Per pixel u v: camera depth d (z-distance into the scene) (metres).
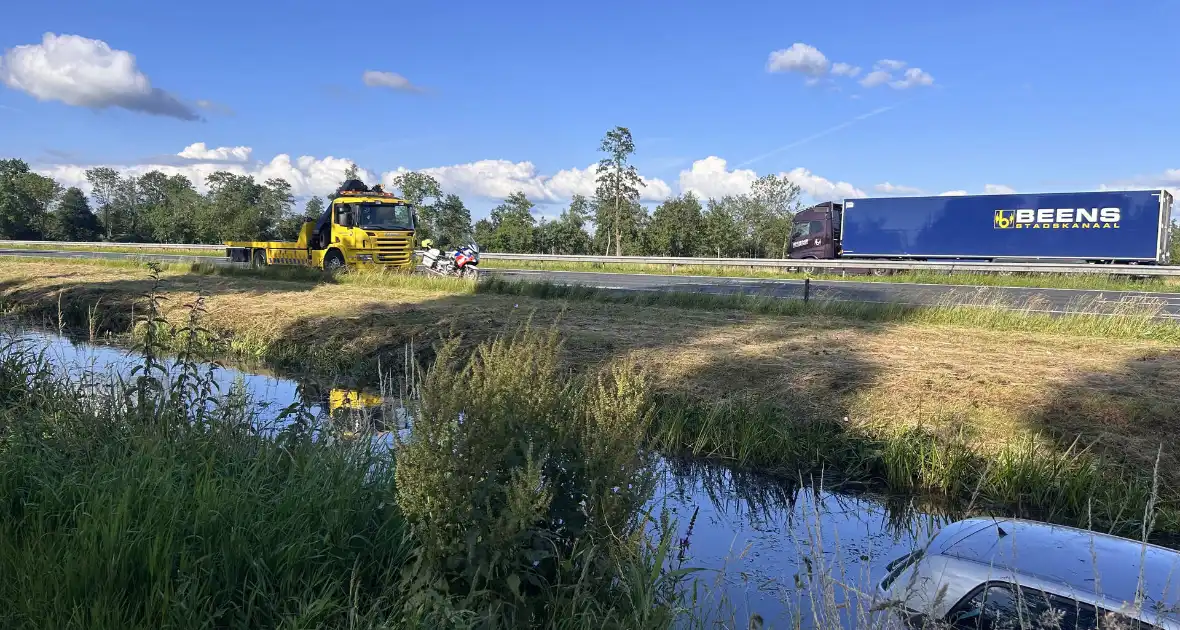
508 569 3.09
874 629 3.09
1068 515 5.57
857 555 4.82
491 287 17.59
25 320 15.46
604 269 30.62
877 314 12.89
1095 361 8.86
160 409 5.11
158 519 3.31
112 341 12.46
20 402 5.68
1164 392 7.19
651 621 3.17
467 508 3.00
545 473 3.37
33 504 3.56
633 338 10.78
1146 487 5.54
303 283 20.02
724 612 3.84
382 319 12.94
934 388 7.72
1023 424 6.68
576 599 3.09
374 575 3.41
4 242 52.91
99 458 4.22
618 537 3.35
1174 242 38.03
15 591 2.77
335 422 5.74
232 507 3.54
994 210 27.77
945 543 3.64
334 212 22.45
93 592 2.80
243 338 12.68
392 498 3.71
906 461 6.33
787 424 7.27
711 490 6.29
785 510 5.80
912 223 29.22
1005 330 11.58
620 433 3.41
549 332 4.07
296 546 3.29
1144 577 3.05
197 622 2.74
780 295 18.05
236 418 5.32
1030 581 3.08
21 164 98.06
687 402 7.94
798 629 3.33
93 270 24.33
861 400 7.58
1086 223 26.30
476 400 3.14
